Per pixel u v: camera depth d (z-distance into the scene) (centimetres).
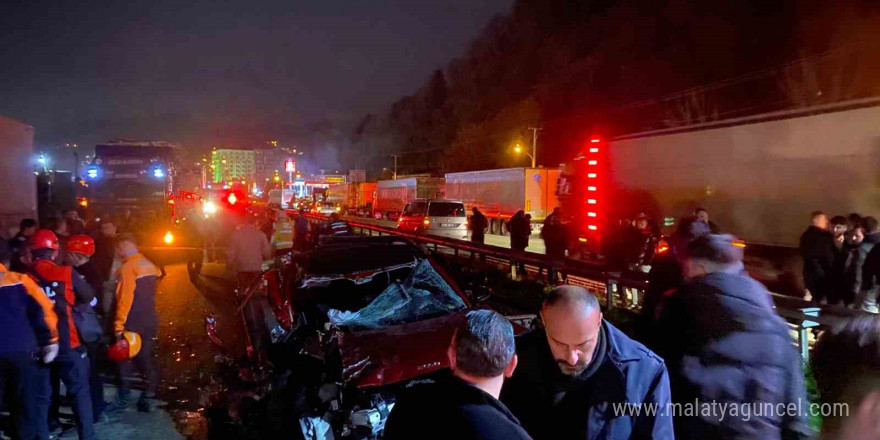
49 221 790
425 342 466
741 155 957
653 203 1092
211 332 741
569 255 1235
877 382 284
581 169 1227
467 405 196
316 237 1338
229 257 900
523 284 1138
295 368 475
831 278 749
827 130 840
